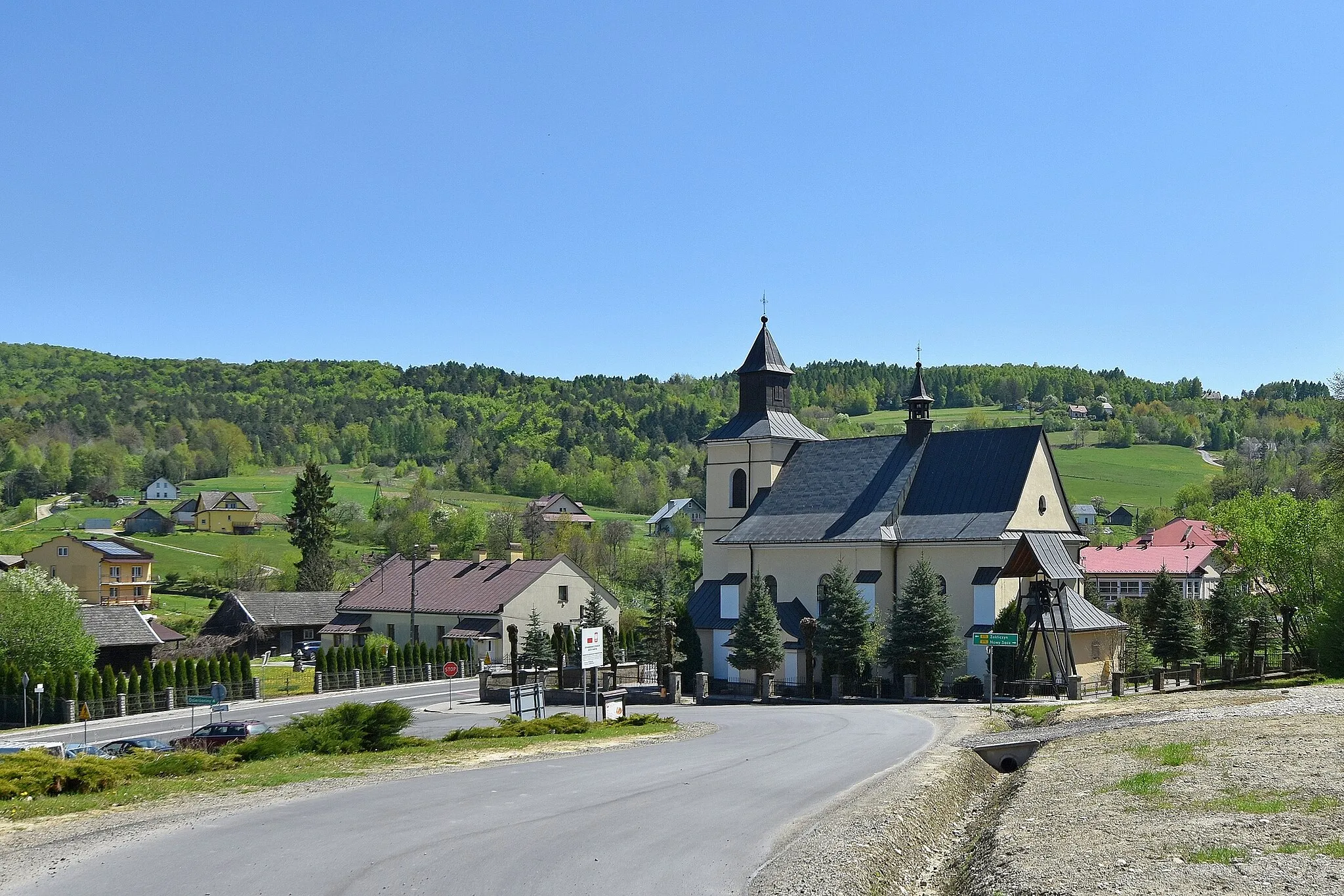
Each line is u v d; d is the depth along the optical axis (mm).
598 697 47312
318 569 127875
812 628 58531
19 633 65688
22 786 23781
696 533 164500
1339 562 59000
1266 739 24953
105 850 17547
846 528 62188
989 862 16766
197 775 27750
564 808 21406
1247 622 76062
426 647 83125
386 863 16578
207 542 174875
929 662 55312
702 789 23906
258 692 70812
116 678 65938
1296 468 187500
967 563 58531
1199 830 16578
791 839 18484
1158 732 28828
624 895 14938
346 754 33125
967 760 29516
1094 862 15375
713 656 65000
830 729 38375
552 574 92125
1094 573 121562
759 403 70812
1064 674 53438
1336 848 14695
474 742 36188
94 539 139000
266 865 16391
